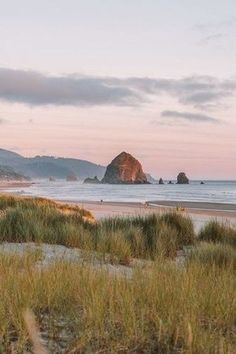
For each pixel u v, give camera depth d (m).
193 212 43.88
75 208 29.08
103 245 10.07
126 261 9.38
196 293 5.20
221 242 14.02
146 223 14.25
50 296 4.70
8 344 3.65
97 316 4.09
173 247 11.95
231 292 5.45
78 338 3.73
